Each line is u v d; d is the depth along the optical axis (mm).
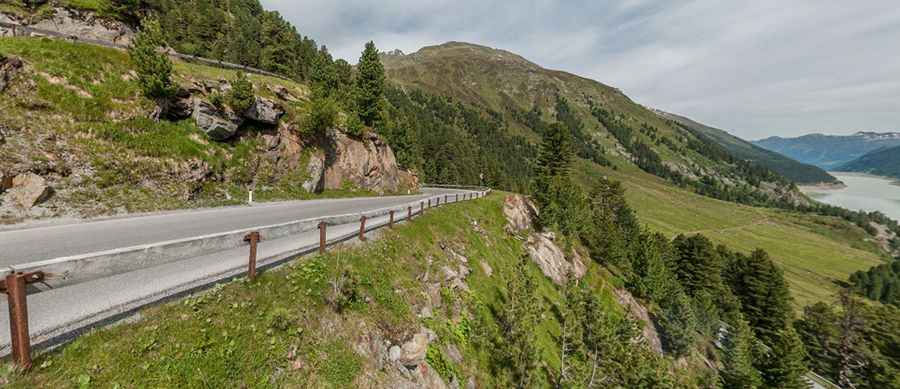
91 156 19016
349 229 17688
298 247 13961
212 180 25109
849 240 187750
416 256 19844
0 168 15531
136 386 6750
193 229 15672
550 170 62781
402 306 14875
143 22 23984
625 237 72750
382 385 11070
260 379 8422
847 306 63656
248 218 19531
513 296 23078
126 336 7355
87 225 15492
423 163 104500
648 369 27812
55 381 6164
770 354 47844
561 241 51469
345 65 76000
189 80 26453
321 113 33688
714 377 45375
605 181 88750
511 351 18484
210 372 7723
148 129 22438
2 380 5699
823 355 62281
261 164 29688
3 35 21781
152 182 21203
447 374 14469
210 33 69875
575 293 33312
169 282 9688
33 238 12828
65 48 21125
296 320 10219
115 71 22578
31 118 17859
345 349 10828
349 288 12414
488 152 193000
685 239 85438
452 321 18203
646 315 53375
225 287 9836
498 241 35406
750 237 165500
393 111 106312
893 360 53938
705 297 66938
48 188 16656
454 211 32344
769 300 70500
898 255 181375
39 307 7695
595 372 25078
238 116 27891
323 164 36062
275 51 58906
